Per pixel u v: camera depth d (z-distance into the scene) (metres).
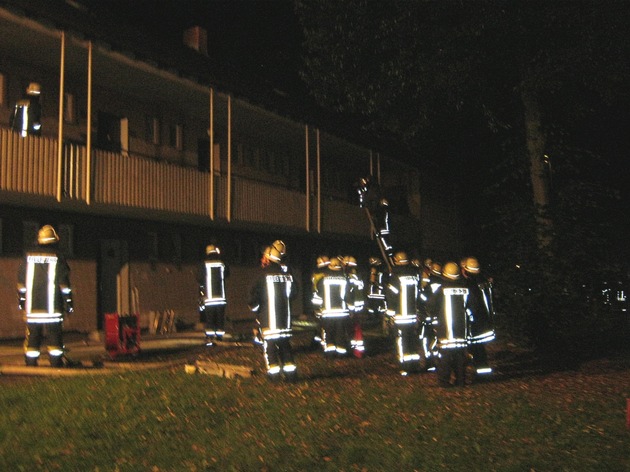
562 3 15.13
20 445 6.94
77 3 14.73
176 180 17.67
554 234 15.16
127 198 16.11
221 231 22.03
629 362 13.89
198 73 17.86
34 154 13.97
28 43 14.87
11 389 9.12
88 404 8.45
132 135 19.03
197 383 9.98
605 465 6.97
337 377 11.33
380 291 17.53
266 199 21.14
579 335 16.38
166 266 19.70
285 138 25.05
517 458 7.13
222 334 14.88
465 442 7.63
